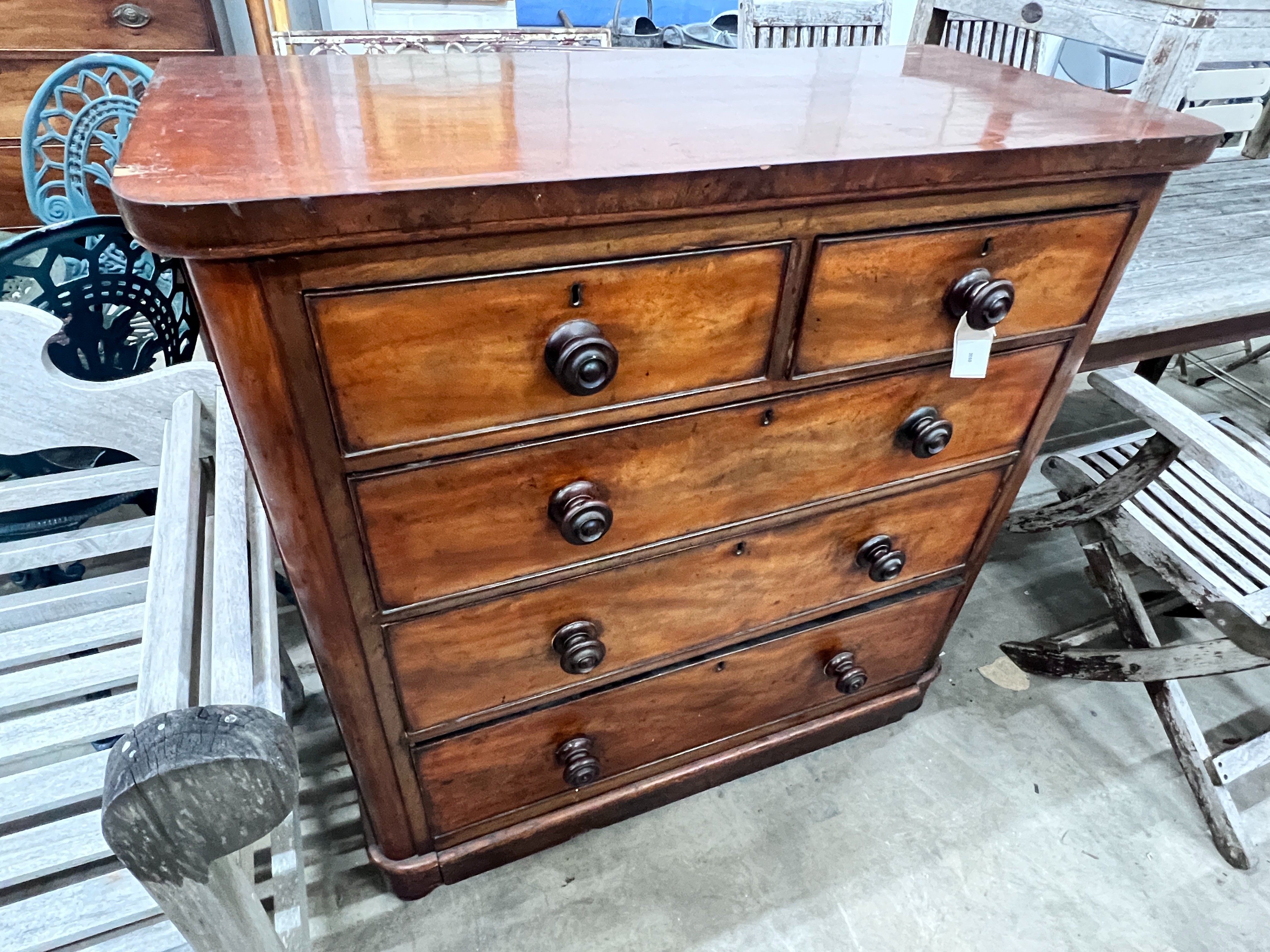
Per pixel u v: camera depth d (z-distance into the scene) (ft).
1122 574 4.61
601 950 3.61
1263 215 5.24
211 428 3.37
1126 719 4.83
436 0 7.06
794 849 4.06
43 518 3.76
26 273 3.41
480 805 3.52
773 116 2.61
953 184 2.35
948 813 4.26
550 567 2.78
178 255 1.66
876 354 2.77
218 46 6.62
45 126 4.96
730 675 3.69
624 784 3.92
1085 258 2.89
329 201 1.69
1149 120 2.76
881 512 3.41
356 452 2.18
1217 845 4.13
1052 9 4.66
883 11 6.13
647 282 2.22
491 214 1.85
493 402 2.26
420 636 2.73
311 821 4.04
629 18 8.14
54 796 2.58
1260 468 3.64
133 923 2.48
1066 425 7.49
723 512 2.97
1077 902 3.89
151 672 2.06
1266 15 4.04
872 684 4.34
